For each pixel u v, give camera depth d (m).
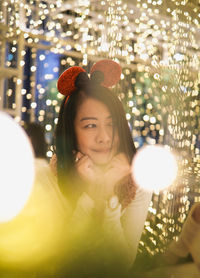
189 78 1.86
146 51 3.21
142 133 3.20
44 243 0.76
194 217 0.90
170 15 2.22
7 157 0.66
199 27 2.10
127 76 2.65
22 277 0.70
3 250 0.72
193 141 1.97
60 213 1.06
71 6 3.31
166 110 1.81
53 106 3.41
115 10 2.38
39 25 3.45
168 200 1.68
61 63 3.30
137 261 1.05
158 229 1.65
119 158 1.10
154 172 1.18
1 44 2.85
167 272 0.82
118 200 1.08
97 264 0.75
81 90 1.08
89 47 3.10
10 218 0.69
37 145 1.53
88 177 1.07
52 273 0.71
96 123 1.05
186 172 1.76
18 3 3.04
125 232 1.13
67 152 1.11
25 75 3.52
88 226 0.96
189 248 0.88
